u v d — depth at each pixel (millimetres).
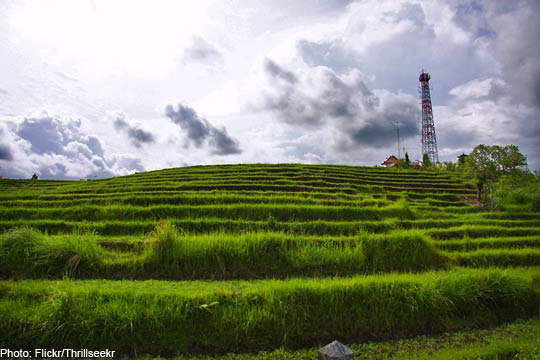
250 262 10992
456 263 12734
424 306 8453
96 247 10695
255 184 24141
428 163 55125
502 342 7293
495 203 23703
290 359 6703
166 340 6992
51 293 7719
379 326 8000
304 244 12227
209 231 14555
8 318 7043
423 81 64375
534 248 14477
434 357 6457
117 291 7852
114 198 18641
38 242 10469
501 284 9336
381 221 17250
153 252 10484
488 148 23047
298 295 8016
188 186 23297
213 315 7418
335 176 30953
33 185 32688
